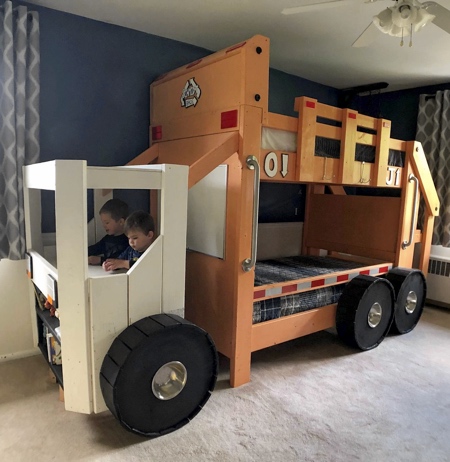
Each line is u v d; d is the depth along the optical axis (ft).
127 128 9.40
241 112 6.86
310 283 8.70
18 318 8.41
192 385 6.22
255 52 6.81
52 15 8.16
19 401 6.88
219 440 5.98
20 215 7.85
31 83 7.73
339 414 6.75
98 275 5.99
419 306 10.83
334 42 9.70
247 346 7.59
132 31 9.15
